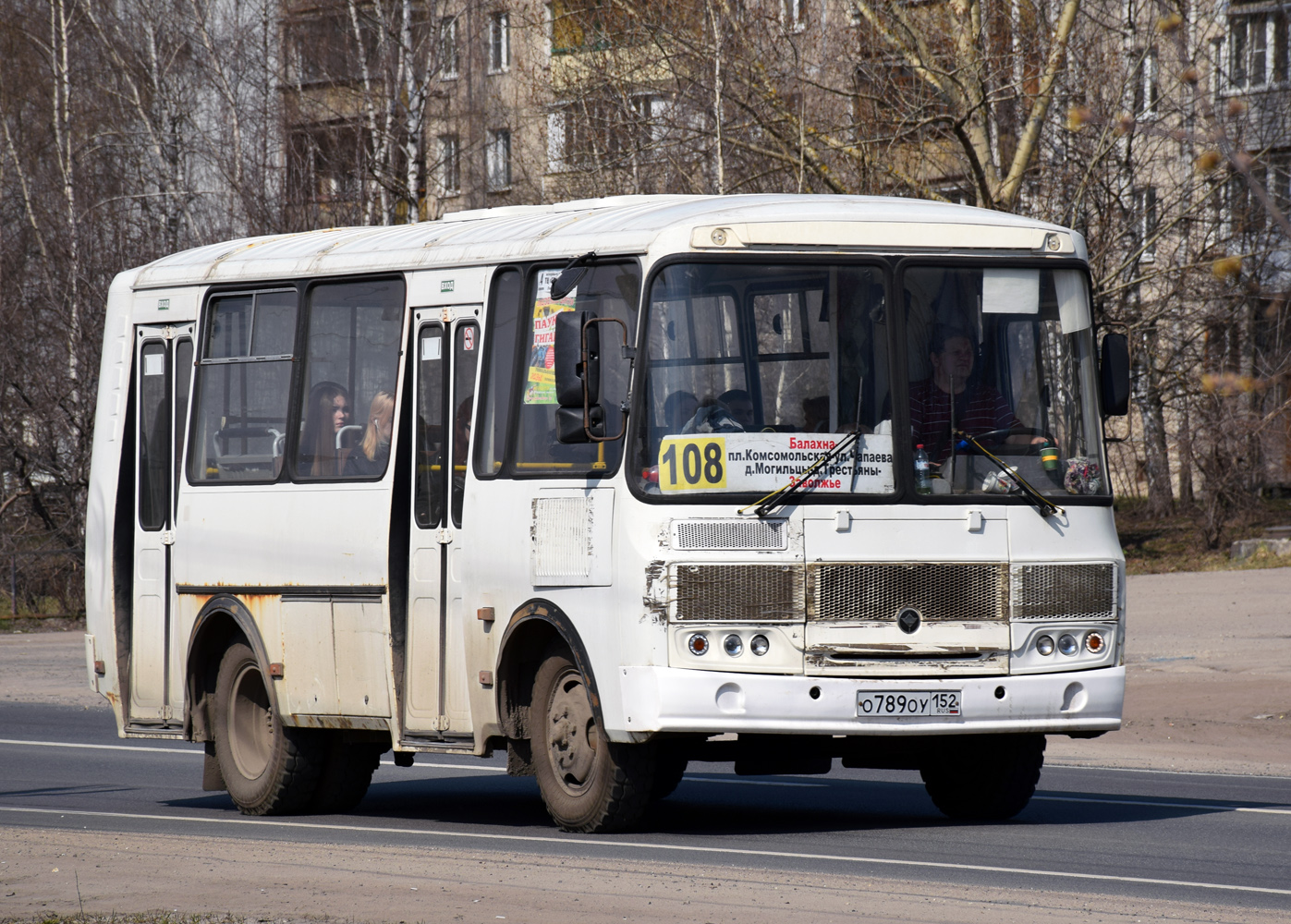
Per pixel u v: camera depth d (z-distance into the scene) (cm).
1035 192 6038
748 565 1916
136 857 1873
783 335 1970
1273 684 4150
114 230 8212
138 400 2636
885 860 1795
